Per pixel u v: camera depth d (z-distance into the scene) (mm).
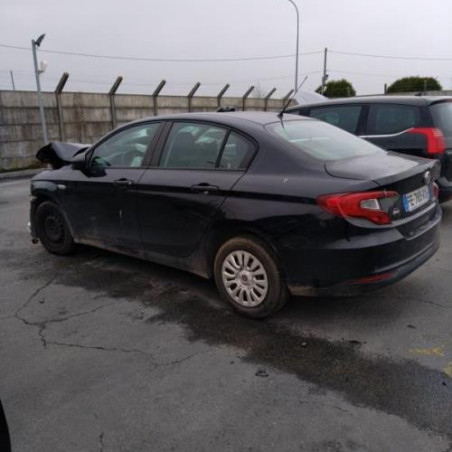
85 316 3812
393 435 2357
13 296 4262
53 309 3965
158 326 3605
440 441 2307
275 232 3332
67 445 2369
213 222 3668
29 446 2369
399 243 3234
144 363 3092
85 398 2738
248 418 2525
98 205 4633
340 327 3492
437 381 2791
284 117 4141
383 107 6215
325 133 4082
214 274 3850
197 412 2586
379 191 3139
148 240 4273
